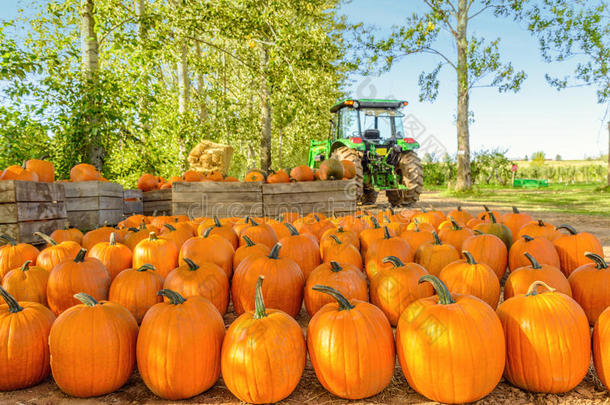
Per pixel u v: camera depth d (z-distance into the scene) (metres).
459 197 14.67
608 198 12.66
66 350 1.90
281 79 12.10
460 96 16.69
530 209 9.52
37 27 8.81
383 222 4.78
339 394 1.89
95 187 5.78
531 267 2.63
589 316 2.57
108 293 2.85
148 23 9.57
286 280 2.71
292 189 6.96
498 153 31.72
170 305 2.03
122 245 3.48
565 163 60.84
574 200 12.16
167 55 11.19
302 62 11.20
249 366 1.80
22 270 2.78
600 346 1.87
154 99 8.73
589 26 16.72
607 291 2.50
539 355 1.83
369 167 10.05
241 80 20.72
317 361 1.90
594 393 1.90
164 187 7.91
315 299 2.56
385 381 1.90
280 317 1.97
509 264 3.45
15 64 6.83
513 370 1.92
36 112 7.36
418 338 1.81
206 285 2.61
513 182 28.38
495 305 2.68
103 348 1.92
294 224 4.74
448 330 1.77
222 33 12.32
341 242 3.47
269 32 12.13
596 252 3.29
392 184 10.34
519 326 1.89
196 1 11.76
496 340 1.80
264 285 2.66
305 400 1.91
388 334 1.93
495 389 1.96
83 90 7.73
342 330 1.87
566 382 1.84
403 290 2.54
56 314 2.70
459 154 16.17
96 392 1.96
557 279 2.52
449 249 3.21
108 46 9.27
